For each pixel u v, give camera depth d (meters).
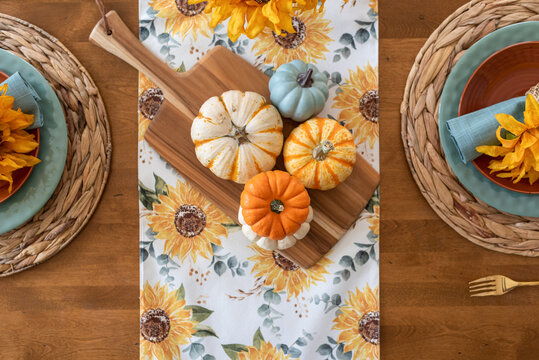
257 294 0.97
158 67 0.95
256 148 0.87
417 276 0.98
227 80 0.95
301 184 0.85
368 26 0.97
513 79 0.92
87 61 0.97
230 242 0.97
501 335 0.98
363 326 0.96
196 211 0.97
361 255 0.96
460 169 0.92
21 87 0.86
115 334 0.98
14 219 0.92
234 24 0.71
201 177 0.95
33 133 0.91
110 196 0.97
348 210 0.96
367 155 0.96
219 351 0.97
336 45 0.97
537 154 0.81
